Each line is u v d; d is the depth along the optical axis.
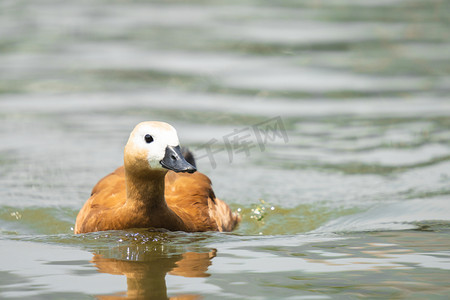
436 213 10.28
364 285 6.87
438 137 14.82
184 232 9.20
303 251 8.23
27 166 13.20
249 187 12.23
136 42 23.91
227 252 8.22
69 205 11.25
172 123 15.84
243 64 21.23
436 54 22.23
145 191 8.98
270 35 24.56
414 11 28.64
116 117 16.38
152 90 18.70
